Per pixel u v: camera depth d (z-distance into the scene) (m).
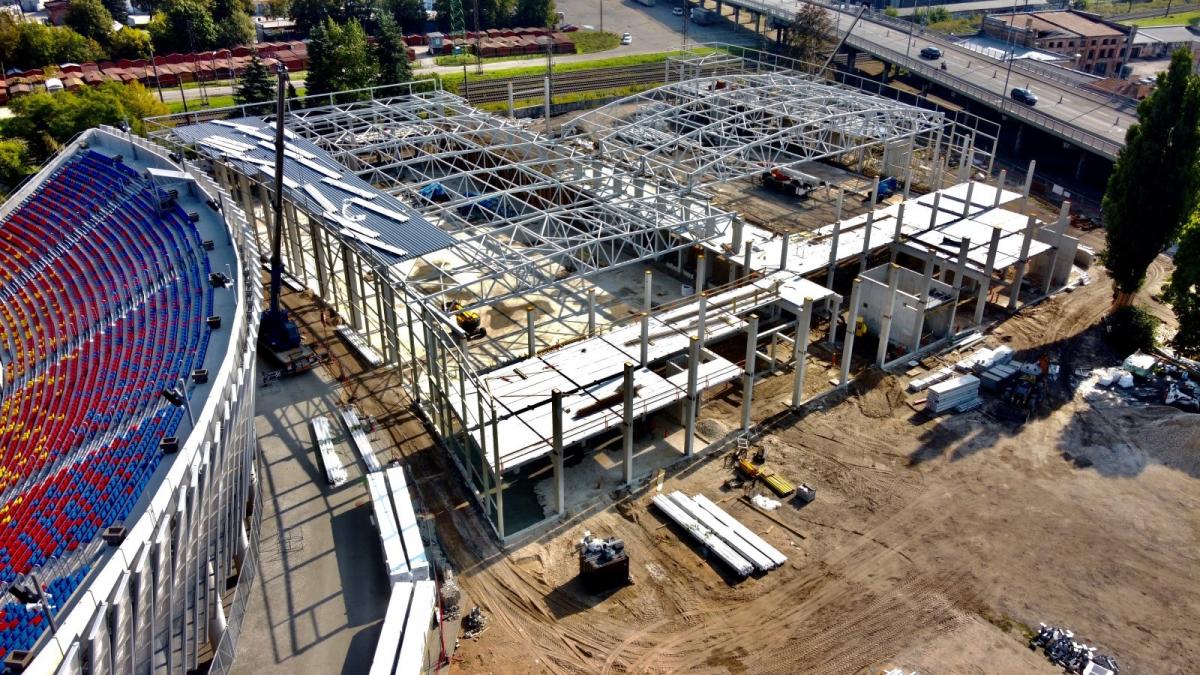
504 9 192.50
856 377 66.38
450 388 59.50
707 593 47.03
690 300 70.38
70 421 52.41
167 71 147.50
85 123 109.44
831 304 71.25
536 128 123.31
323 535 50.00
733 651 43.41
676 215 79.81
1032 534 50.97
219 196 69.19
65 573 34.50
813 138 108.12
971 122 136.12
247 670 41.22
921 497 54.09
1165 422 60.72
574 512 52.69
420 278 80.94
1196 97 64.56
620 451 58.22
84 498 42.09
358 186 73.75
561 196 88.75
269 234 80.88
